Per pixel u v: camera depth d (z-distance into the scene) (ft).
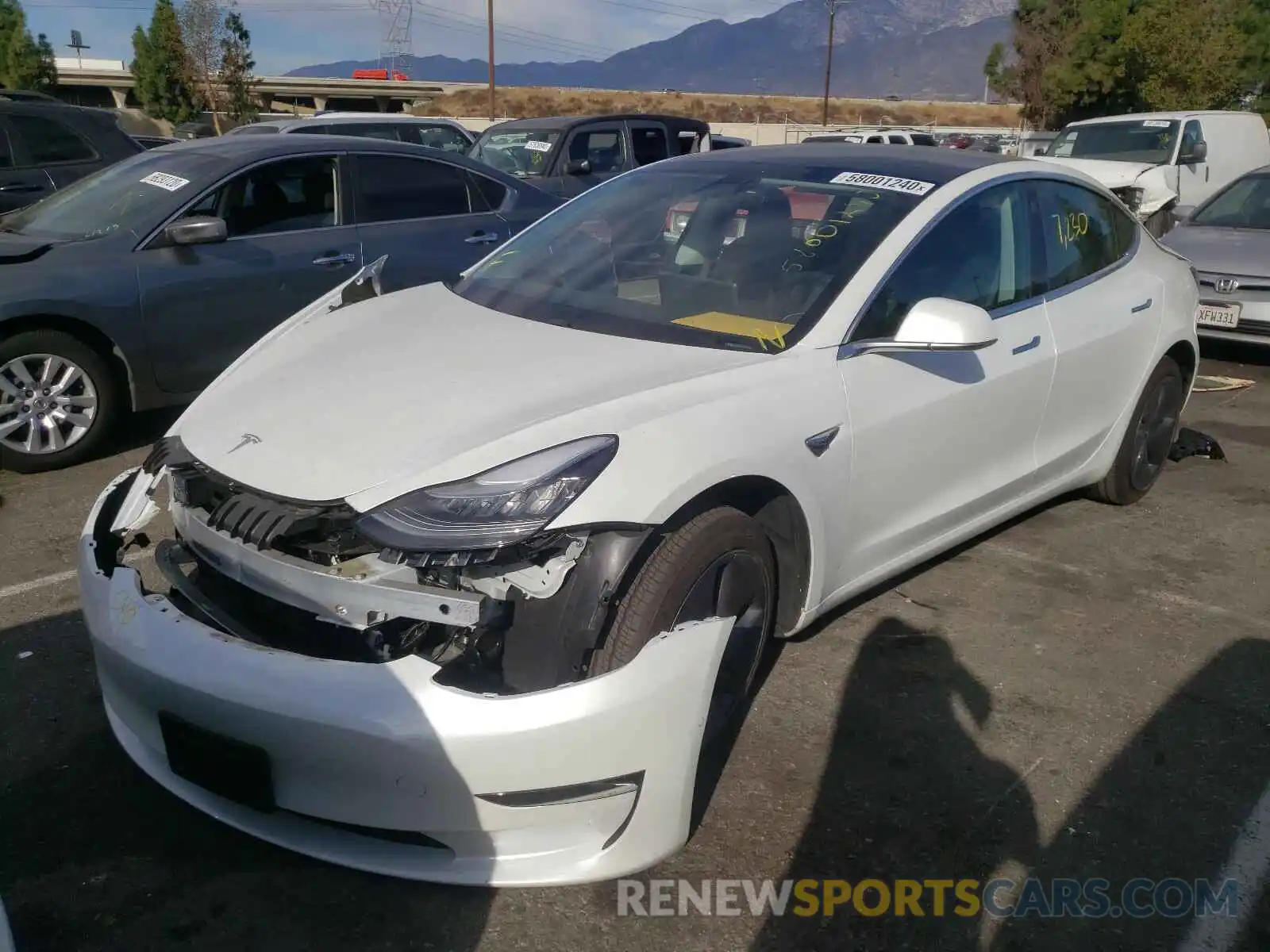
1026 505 13.74
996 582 13.58
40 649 11.32
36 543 14.17
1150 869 8.50
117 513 9.48
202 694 7.44
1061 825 8.96
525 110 205.77
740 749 9.83
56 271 16.48
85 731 9.88
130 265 17.13
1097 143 46.70
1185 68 91.61
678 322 10.46
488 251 21.25
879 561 11.22
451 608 7.50
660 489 8.10
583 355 9.65
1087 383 13.80
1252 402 23.16
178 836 8.52
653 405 8.69
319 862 8.26
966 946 7.66
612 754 7.37
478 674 8.08
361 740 7.13
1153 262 15.67
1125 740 10.20
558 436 8.11
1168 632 12.40
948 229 11.61
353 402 8.96
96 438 17.43
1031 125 125.49
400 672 7.29
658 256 11.68
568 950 7.48
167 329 17.53
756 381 9.42
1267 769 9.84
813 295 10.50
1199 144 43.60
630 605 8.13
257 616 8.66
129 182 18.95
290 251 18.78
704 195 12.37
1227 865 8.56
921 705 10.65
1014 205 12.82
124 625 8.01
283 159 19.07
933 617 12.51
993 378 11.90
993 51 129.49
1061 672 11.41
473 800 7.29
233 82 146.30
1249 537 15.37
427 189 20.89
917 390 10.85
